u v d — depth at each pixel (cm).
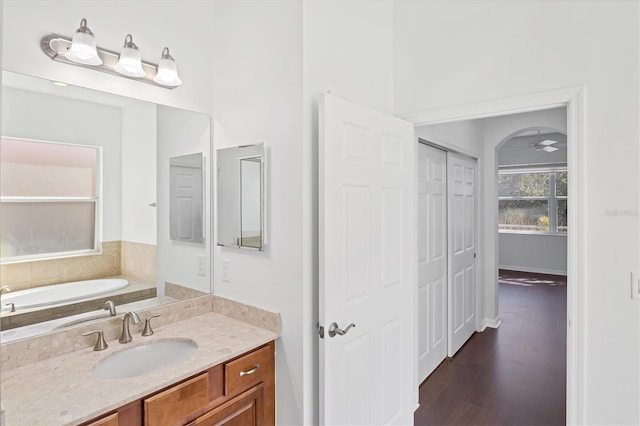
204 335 179
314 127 178
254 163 192
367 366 193
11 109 148
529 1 186
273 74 184
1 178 146
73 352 160
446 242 346
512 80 191
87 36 157
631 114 160
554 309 502
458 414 253
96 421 119
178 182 202
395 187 212
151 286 192
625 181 162
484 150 430
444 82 214
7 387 130
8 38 146
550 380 299
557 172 730
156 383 134
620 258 163
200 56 211
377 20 222
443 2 215
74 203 167
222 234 209
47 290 157
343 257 176
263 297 190
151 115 191
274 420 183
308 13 175
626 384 163
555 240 734
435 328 322
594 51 168
